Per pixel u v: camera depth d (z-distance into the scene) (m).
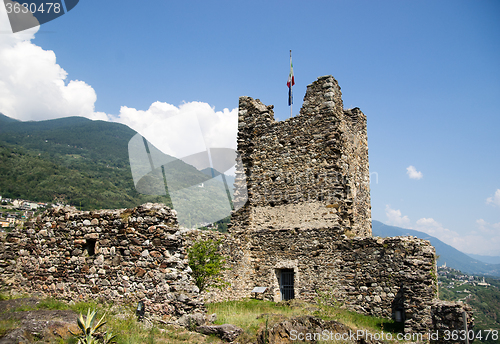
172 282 10.54
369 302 15.05
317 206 17.78
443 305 11.38
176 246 11.05
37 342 7.54
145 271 10.95
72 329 8.23
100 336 8.48
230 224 19.75
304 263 17.25
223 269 16.00
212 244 15.15
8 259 14.09
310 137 18.73
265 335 9.62
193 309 10.55
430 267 12.59
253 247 18.88
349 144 20.25
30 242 13.84
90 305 10.92
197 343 9.11
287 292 17.77
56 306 10.81
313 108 18.92
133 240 11.38
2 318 8.57
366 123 22.77
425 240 14.62
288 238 17.97
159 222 11.19
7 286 13.73
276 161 19.58
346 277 15.91
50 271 12.80
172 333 9.54
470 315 11.73
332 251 16.62
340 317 13.39
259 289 17.81
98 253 11.87
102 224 12.05
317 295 16.44
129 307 10.85
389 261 14.95
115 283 11.32
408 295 12.56
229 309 13.98
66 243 12.63
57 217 13.15
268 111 20.72
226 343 9.31
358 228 20.16
